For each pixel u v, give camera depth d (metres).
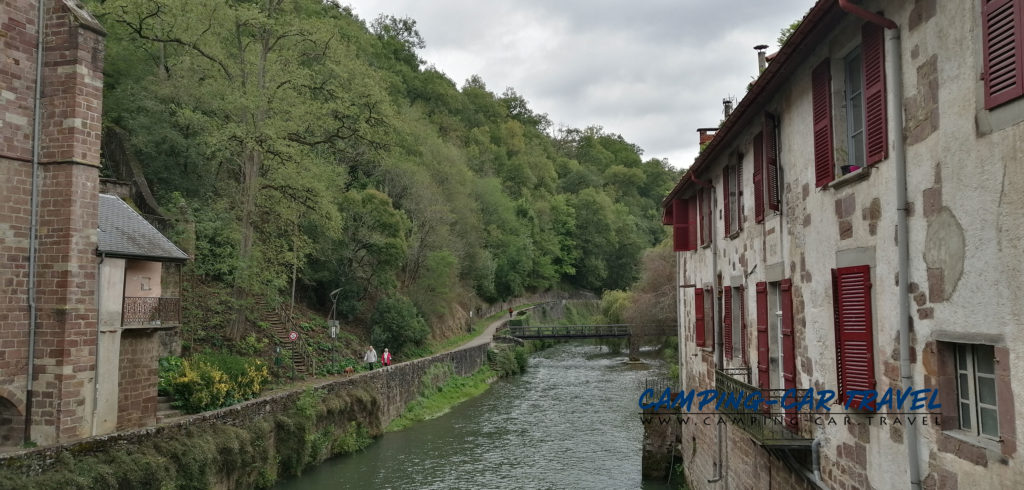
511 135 87.31
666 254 41.59
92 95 14.46
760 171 10.17
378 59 62.59
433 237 40.03
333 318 31.34
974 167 5.04
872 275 6.63
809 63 8.11
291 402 19.50
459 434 23.92
